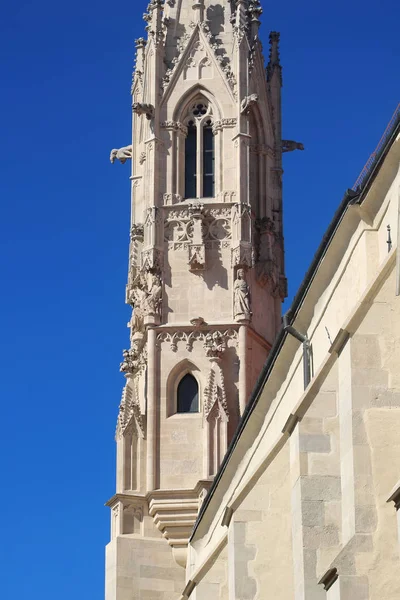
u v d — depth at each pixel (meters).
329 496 43.34
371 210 42.94
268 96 83.88
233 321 77.44
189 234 79.00
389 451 39.56
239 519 51.50
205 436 75.69
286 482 51.44
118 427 77.06
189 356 77.25
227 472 57.31
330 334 46.53
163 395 76.94
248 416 54.38
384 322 40.44
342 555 38.72
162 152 80.81
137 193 81.88
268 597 50.84
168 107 81.44
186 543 75.31
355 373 40.19
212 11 83.44
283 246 82.06
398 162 40.94
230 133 80.94
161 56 82.38
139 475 76.38
